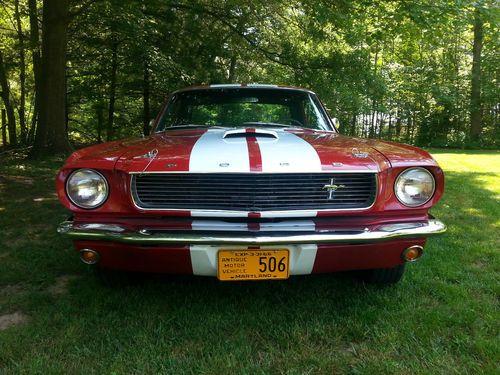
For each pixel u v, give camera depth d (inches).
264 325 100.7
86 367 84.4
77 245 97.3
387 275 118.3
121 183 96.0
